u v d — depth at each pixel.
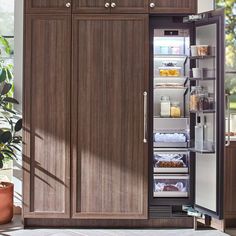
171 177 4.56
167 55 4.55
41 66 4.37
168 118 4.61
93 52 4.37
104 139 4.39
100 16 4.36
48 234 4.22
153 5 4.36
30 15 4.36
